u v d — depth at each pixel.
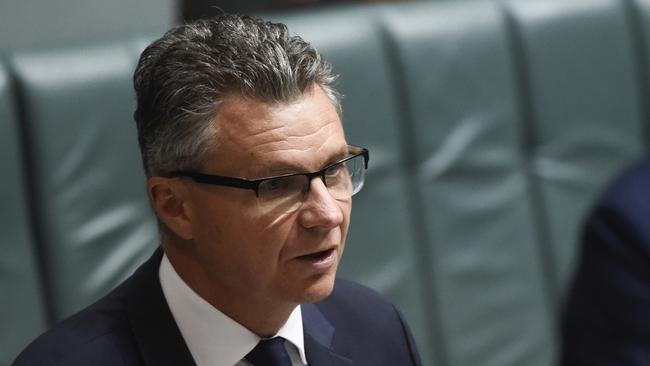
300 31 8.34
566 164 9.42
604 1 9.60
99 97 7.54
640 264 5.76
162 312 4.09
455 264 8.88
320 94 3.80
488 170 9.05
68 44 7.62
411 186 8.77
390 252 8.62
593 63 9.52
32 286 7.33
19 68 7.33
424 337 8.73
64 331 3.98
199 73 3.72
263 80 3.68
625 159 9.62
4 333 7.23
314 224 3.73
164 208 3.98
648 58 9.76
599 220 5.98
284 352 4.09
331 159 3.76
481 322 8.98
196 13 9.65
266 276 3.82
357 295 4.58
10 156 7.23
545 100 9.34
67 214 7.42
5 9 8.58
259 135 3.68
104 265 7.53
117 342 3.98
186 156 3.79
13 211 7.25
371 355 4.41
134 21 9.13
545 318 9.23
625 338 5.70
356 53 8.50
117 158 7.59
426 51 8.81
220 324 4.05
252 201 3.72
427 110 8.81
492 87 9.08
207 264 3.94
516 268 9.12
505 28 9.18
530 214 9.23
